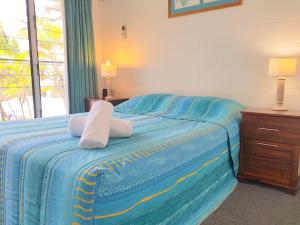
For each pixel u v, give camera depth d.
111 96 3.87
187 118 2.38
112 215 1.02
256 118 2.20
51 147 1.36
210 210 1.78
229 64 2.86
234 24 2.77
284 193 2.10
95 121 1.44
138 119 2.39
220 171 2.02
